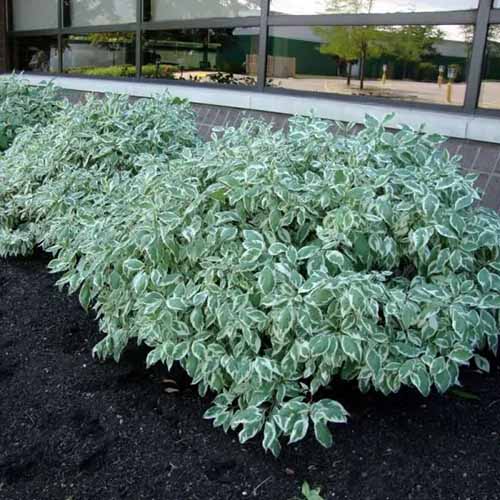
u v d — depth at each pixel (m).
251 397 2.19
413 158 2.79
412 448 2.21
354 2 5.13
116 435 2.28
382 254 2.35
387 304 2.21
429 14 4.65
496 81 4.39
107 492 2.01
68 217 3.30
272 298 2.19
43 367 2.75
